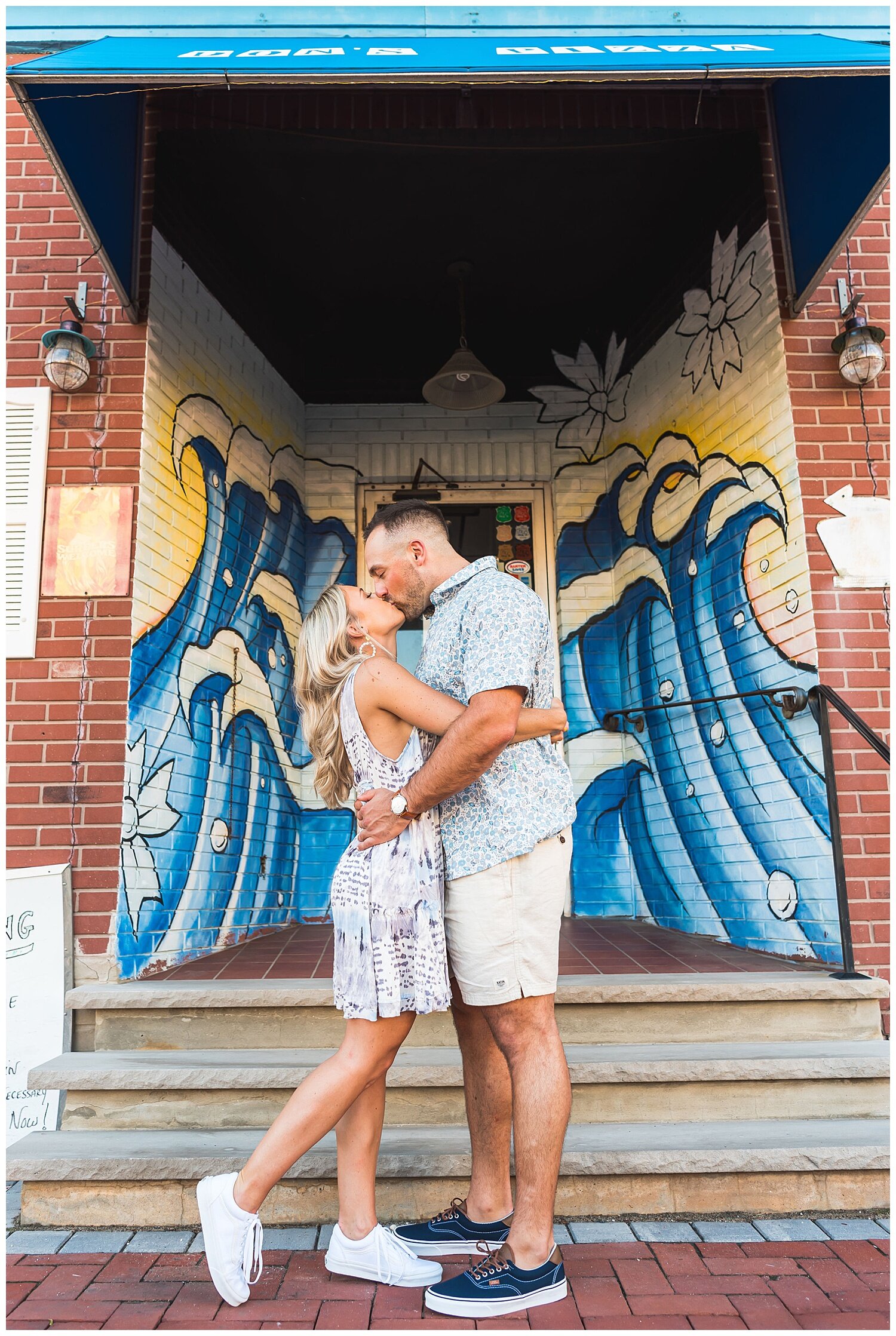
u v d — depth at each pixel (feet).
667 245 15.24
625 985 9.43
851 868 10.96
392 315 16.90
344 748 7.10
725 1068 8.51
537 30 11.60
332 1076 6.40
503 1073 7.03
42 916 10.50
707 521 14.05
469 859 6.54
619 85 11.07
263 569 15.61
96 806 10.96
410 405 18.33
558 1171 6.37
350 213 14.20
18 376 12.21
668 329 15.66
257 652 15.14
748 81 12.50
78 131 10.50
